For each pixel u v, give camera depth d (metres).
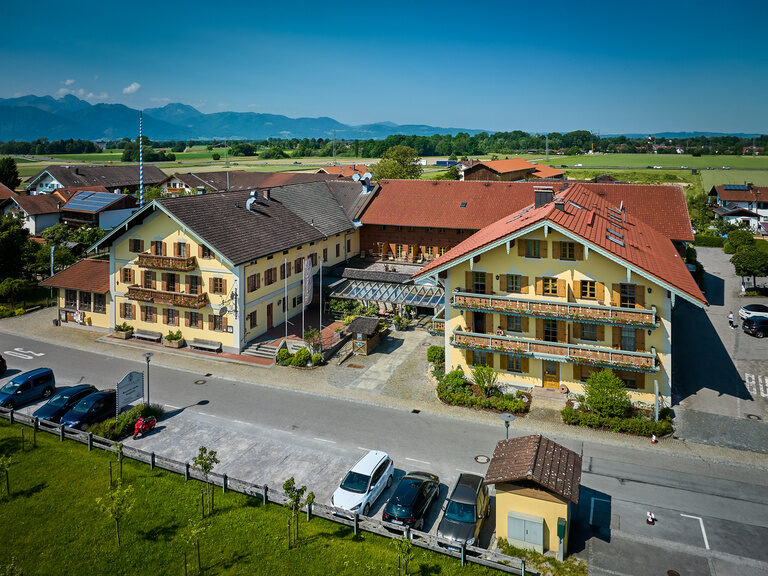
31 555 24.44
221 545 25.02
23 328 57.59
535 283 39.72
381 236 74.94
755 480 30.50
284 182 120.00
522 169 147.88
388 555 24.41
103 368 46.97
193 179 130.50
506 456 26.53
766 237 102.12
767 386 42.09
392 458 32.84
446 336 43.03
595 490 29.48
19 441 34.03
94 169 138.12
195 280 51.44
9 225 77.44
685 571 23.53
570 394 39.94
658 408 37.00
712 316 58.56
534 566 23.73
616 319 36.84
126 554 24.50
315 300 62.62
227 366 47.66
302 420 37.81
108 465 31.53
